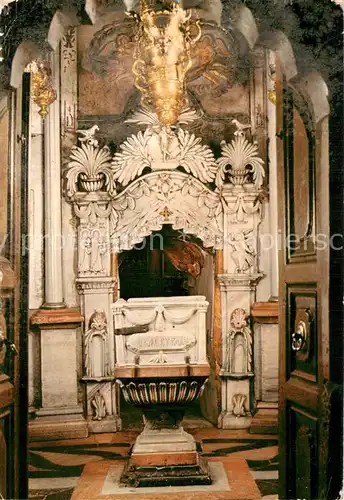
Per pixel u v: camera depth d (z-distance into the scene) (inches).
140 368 205.9
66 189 298.0
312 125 115.7
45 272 295.6
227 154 300.0
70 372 292.4
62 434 284.4
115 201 300.4
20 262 122.3
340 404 107.2
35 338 291.7
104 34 299.3
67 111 299.6
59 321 287.9
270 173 298.8
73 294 300.8
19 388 120.1
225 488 207.5
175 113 227.5
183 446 214.4
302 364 120.7
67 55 299.4
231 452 255.4
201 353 210.5
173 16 205.6
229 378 299.4
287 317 127.1
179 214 301.1
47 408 289.0
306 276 117.5
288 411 126.2
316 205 113.7
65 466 240.2
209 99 305.9
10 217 117.3
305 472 117.3
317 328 112.7
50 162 294.4
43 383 289.3
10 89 115.5
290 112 127.0
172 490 206.2
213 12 127.3
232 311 302.0
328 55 110.6
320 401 110.2
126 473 215.3
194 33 280.7
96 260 300.0
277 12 114.3
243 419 297.0
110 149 303.1
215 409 305.0
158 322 209.5
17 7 114.3
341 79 109.5
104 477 223.1
